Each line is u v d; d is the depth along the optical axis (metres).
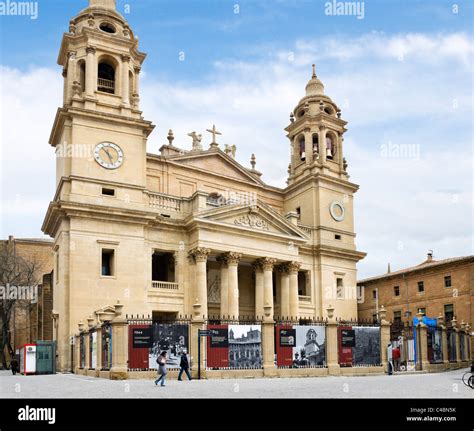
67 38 42.62
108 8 44.91
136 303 39.88
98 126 41.44
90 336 32.16
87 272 38.47
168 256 44.88
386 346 34.31
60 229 39.69
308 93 58.03
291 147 58.56
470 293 54.19
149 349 28.27
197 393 19.75
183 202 44.84
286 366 30.56
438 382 26.34
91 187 40.09
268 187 56.59
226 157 53.41
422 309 59.22
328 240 53.41
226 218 44.53
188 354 28.77
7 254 60.91
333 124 56.97
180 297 42.78
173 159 49.00
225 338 29.19
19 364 45.00
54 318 40.97
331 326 32.47
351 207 56.97
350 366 32.81
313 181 54.38
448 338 42.19
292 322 34.19
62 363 36.72
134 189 41.84
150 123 43.38
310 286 52.12
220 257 44.78
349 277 54.75
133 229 40.91
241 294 50.16
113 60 43.66
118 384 24.22
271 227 47.66
